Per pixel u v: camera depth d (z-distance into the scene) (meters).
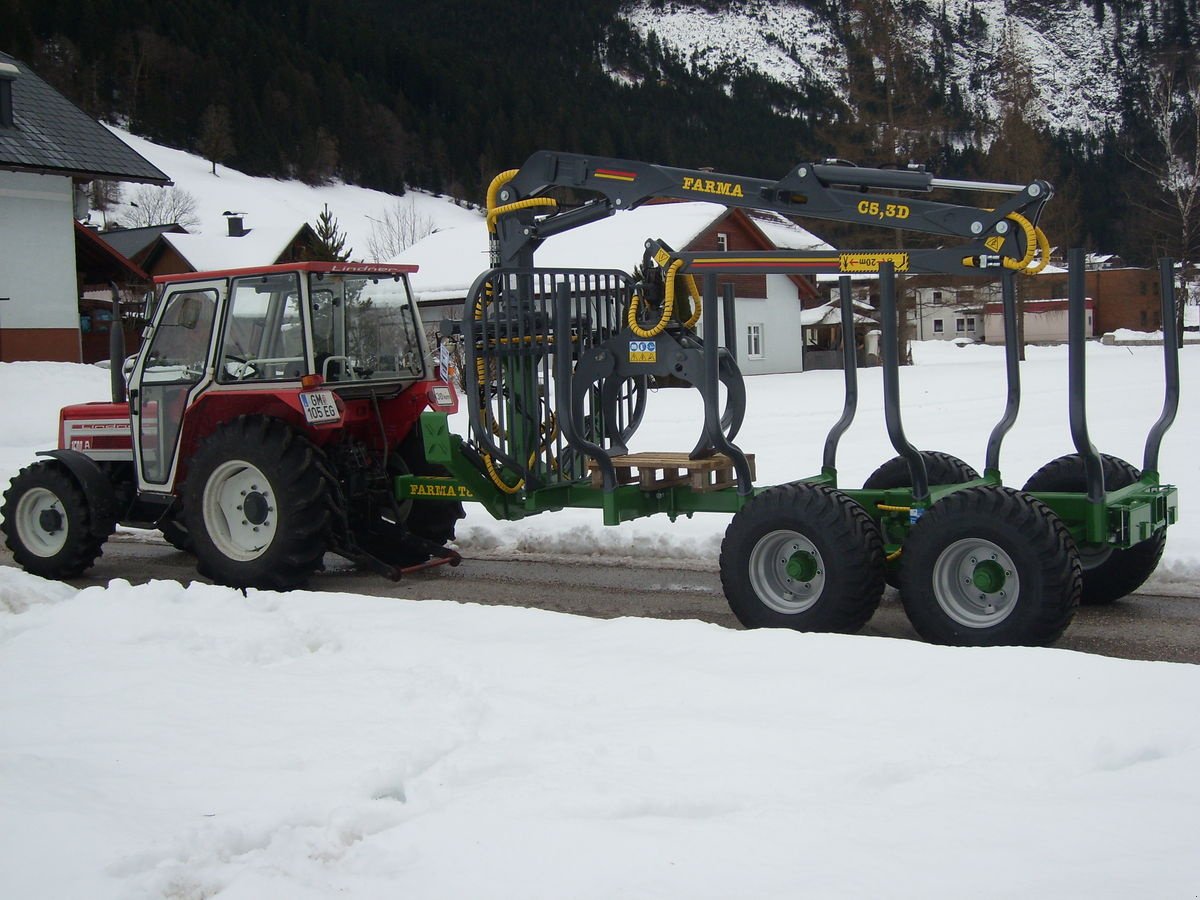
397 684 4.84
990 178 44.88
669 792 3.54
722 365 6.65
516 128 117.00
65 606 6.28
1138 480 6.42
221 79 105.62
